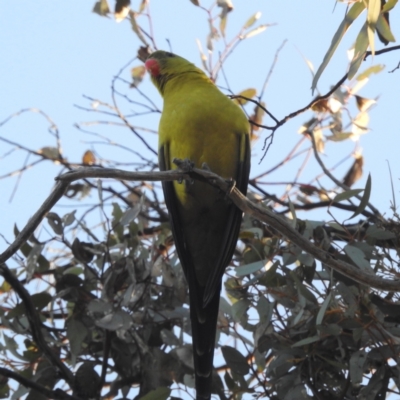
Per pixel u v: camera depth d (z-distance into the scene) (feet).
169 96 34.96
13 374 30.45
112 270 31.50
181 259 32.60
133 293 31.27
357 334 28.19
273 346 29.89
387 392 30.37
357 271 26.05
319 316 27.37
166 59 36.55
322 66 23.90
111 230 32.65
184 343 32.86
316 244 30.12
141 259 32.04
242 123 33.17
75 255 32.37
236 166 33.17
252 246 31.12
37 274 33.63
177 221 33.76
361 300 28.60
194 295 31.53
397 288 25.70
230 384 30.81
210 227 34.12
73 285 32.09
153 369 31.24
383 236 29.76
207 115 32.37
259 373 32.30
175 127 32.76
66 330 32.07
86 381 31.17
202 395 28.84
